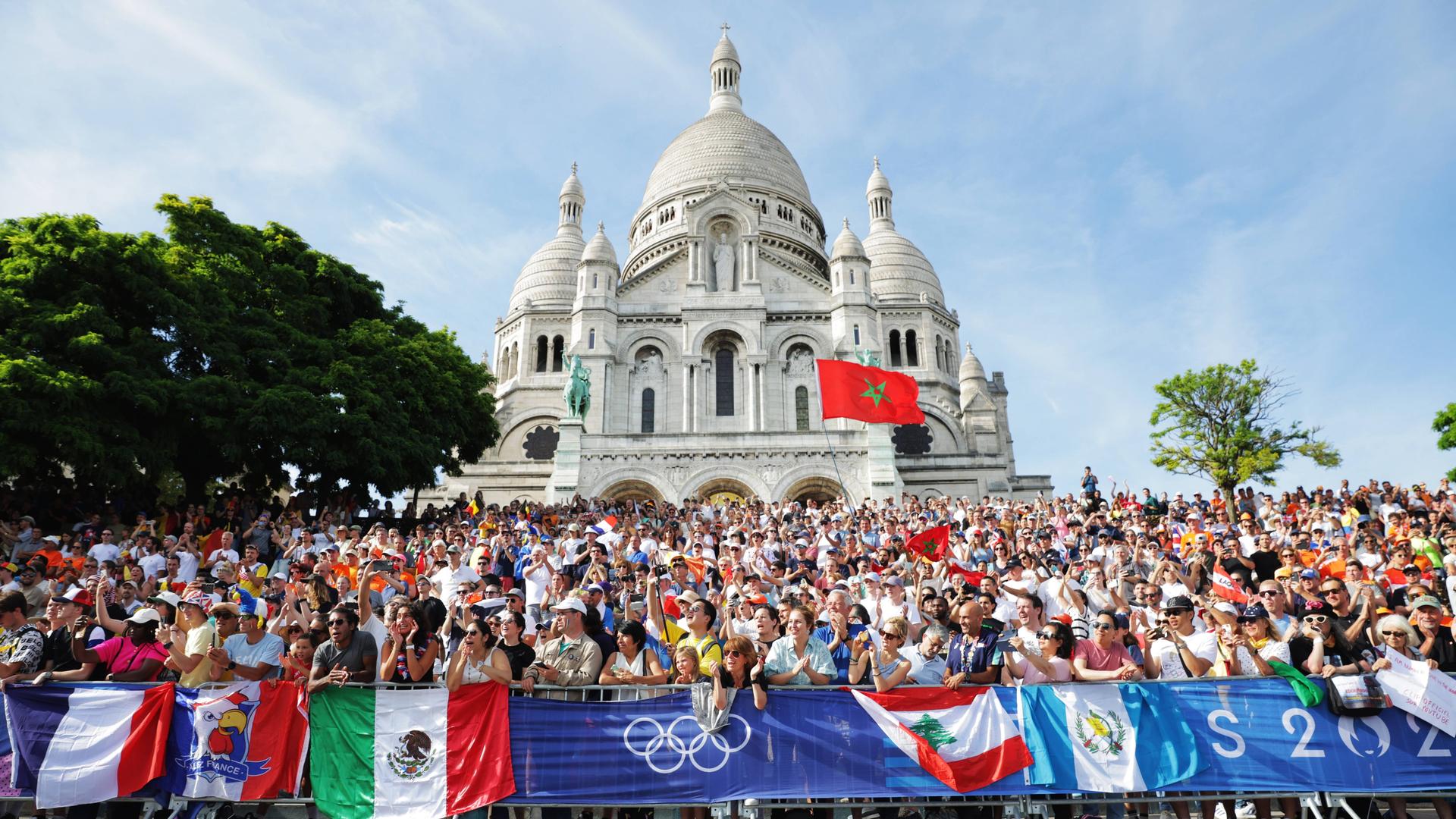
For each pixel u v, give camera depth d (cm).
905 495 4559
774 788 1093
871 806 1107
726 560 2227
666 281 6119
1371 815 1133
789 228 7450
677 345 5847
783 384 5753
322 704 1142
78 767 1134
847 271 5941
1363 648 1164
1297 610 1616
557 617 1237
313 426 3344
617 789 1097
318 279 4203
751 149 7938
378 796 1104
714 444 4741
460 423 4319
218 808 1156
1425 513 2905
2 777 1132
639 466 4716
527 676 1150
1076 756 1099
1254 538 2433
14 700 1155
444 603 1922
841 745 1108
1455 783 1080
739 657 1135
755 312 5825
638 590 1786
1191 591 1884
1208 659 1233
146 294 3173
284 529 2855
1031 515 3428
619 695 1154
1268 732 1102
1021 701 1123
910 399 3406
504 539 2355
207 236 3784
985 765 1099
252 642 1248
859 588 1898
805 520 3466
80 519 3044
